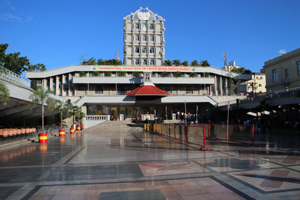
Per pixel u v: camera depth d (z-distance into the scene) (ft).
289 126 94.27
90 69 186.70
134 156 33.78
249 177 21.03
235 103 135.03
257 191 17.22
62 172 24.11
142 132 100.89
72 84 185.57
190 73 199.11
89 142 57.41
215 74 202.80
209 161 28.96
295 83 123.75
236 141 50.37
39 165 28.14
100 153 37.47
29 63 191.21
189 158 31.37
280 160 29.17
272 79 143.13
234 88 200.54
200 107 180.86
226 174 22.22
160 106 184.14
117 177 21.74
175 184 19.25
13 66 180.65
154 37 238.48
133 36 234.17
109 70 188.14
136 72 183.52
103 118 153.48
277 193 16.75
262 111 102.27
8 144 51.47
